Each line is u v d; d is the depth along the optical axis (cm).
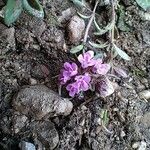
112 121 11
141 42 12
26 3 10
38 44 12
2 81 11
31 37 12
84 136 11
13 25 12
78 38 12
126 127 11
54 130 11
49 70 12
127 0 13
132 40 12
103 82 11
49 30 12
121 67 12
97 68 11
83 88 11
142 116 11
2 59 12
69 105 11
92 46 12
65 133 11
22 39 12
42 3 12
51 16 12
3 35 12
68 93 11
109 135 11
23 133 11
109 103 11
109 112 11
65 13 12
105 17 13
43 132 11
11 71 11
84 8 12
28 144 11
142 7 12
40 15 10
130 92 12
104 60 12
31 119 11
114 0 12
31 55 12
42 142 11
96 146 11
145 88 12
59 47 12
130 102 12
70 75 11
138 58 12
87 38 12
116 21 13
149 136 11
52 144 11
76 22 12
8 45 12
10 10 11
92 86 11
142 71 12
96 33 12
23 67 12
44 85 11
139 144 11
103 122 11
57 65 12
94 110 11
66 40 12
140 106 12
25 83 11
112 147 11
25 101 11
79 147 11
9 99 11
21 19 12
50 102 11
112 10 12
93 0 13
